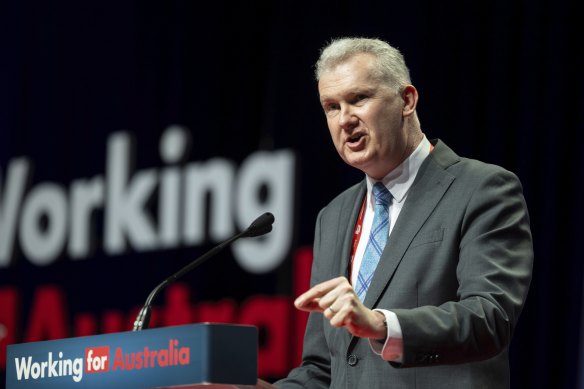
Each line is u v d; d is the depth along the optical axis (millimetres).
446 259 3820
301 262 8883
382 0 8711
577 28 7820
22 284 10914
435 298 3803
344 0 9016
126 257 10164
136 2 10602
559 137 7781
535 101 7914
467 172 3992
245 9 9734
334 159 8867
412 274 3838
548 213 7738
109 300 10227
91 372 3168
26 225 11000
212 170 9664
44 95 11211
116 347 3105
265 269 9102
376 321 3307
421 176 4070
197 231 9664
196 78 9969
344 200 4461
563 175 7750
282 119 9266
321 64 4133
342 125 4027
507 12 8117
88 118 10805
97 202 10531
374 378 3818
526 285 3699
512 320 3564
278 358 8875
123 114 10500
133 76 10492
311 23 9195
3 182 11305
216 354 2871
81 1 11102
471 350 3420
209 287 9469
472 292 3619
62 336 10508
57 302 10609
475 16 8266
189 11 10141
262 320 9023
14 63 11492
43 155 11078
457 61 8297
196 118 9914
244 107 9578
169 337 2957
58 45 11219
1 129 11453
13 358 3447
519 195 3922
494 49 8133
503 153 8008
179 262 9742
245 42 9680
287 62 9320
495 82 8094
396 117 4055
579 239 7594
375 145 4008
